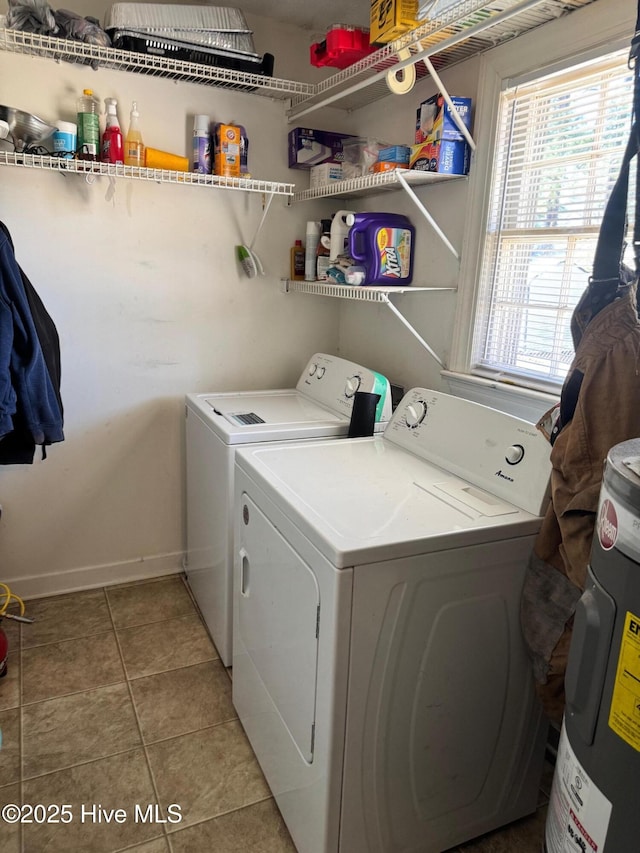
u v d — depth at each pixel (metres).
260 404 2.33
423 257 2.18
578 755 0.90
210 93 2.34
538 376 1.77
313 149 2.49
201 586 2.35
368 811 1.32
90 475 2.47
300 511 1.31
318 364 2.52
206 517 2.20
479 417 1.63
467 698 1.37
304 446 1.83
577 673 0.90
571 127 1.60
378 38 1.70
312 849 1.34
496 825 1.53
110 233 2.29
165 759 1.70
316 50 2.02
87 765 1.67
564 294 1.67
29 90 2.07
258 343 2.66
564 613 1.28
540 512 1.36
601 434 1.21
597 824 0.84
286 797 1.48
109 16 1.99
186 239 2.42
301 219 2.62
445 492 1.48
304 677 1.32
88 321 2.33
